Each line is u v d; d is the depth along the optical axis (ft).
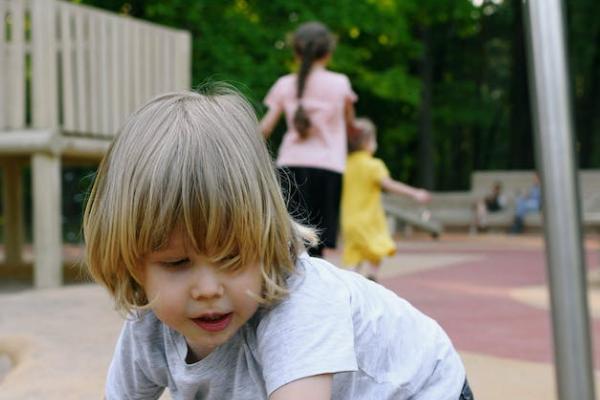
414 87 61.16
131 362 5.42
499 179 60.80
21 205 27.58
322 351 4.66
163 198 4.22
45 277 20.65
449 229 60.34
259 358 4.92
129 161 4.40
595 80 78.74
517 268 27.68
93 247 4.63
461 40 84.99
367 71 60.49
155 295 4.45
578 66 80.02
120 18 23.36
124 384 5.58
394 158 83.76
